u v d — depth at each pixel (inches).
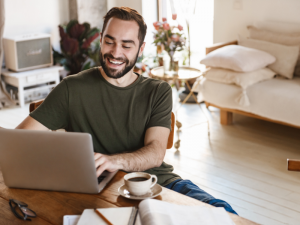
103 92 62.0
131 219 39.4
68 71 209.5
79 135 43.4
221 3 169.5
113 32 58.3
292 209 91.7
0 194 47.4
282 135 137.6
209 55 143.9
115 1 218.7
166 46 130.3
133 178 48.3
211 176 109.5
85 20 207.5
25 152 45.7
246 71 133.0
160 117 62.2
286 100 123.2
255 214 90.0
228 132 142.3
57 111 61.9
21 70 181.8
